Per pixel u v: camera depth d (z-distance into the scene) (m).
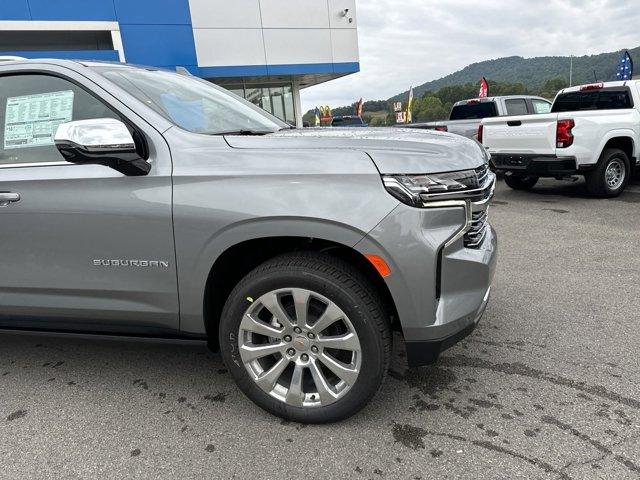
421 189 2.12
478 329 3.40
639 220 6.39
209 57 14.43
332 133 2.66
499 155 8.34
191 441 2.36
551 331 3.33
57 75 2.53
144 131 2.38
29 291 2.63
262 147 2.32
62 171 2.46
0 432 2.49
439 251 2.16
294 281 2.22
